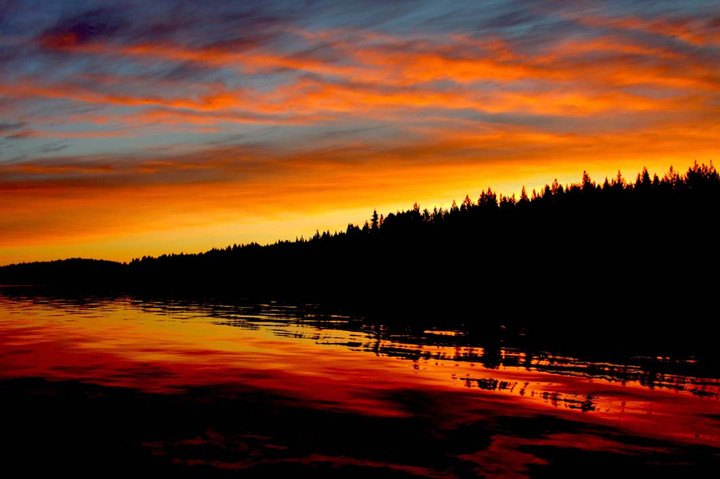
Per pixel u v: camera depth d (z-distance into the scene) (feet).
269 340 68.74
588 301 165.48
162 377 41.22
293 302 171.94
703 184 239.50
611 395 38.86
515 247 267.80
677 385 43.55
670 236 214.69
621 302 158.30
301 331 81.82
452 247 303.68
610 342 73.67
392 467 22.76
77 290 287.28
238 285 342.03
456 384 41.27
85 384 38.06
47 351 54.85
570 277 215.10
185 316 109.19
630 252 215.31
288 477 21.53
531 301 170.40
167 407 31.99
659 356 60.95
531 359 56.49
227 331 79.36
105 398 33.99
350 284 298.56
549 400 36.52
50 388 36.63
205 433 27.09
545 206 288.71
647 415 32.81
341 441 26.13
